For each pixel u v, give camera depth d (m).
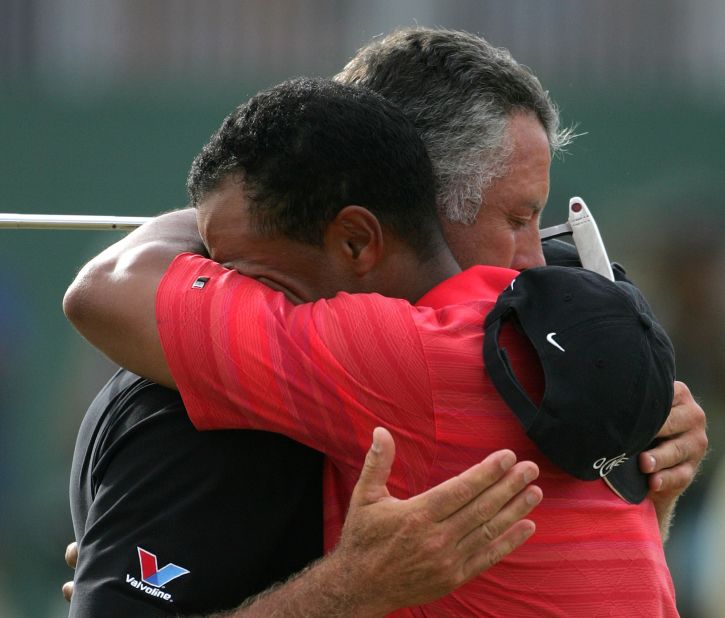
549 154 10.62
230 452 9.57
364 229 9.43
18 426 28.16
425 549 8.11
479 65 10.32
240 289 9.36
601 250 11.25
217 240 9.71
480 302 9.28
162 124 30.27
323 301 9.28
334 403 8.98
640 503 9.69
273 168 9.38
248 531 9.54
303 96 9.48
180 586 9.40
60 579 27.44
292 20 31.75
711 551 20.84
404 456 8.91
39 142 29.81
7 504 27.67
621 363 8.49
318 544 9.70
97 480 10.15
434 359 8.90
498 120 10.21
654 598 9.24
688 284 24.86
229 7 31.48
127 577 9.42
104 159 29.98
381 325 9.02
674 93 30.77
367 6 32.12
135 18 31.02
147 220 11.26
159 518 9.53
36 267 28.98
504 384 8.68
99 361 28.25
